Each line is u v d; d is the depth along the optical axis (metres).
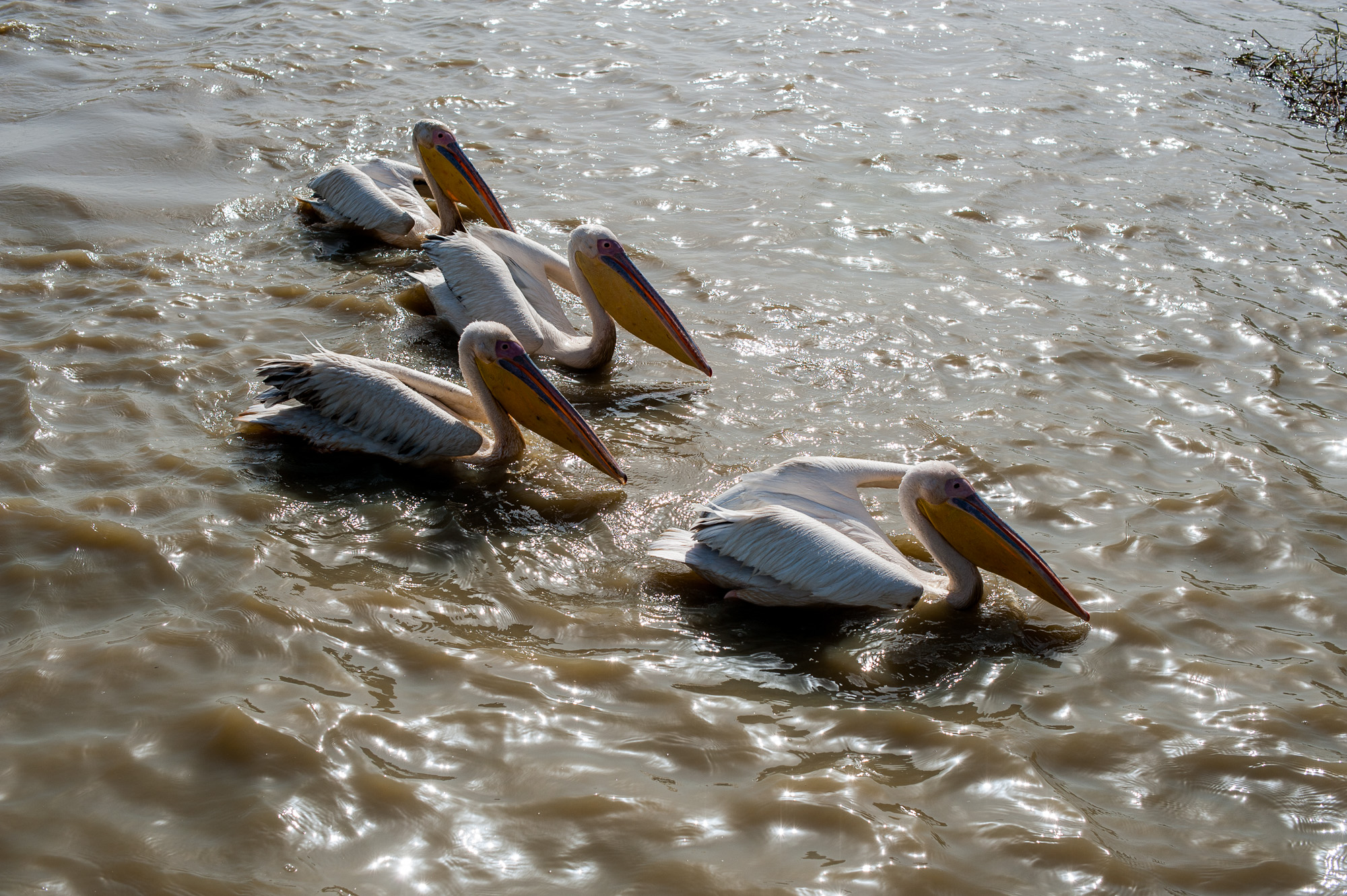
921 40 17.22
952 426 7.23
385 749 4.25
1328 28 18.09
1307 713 4.75
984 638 5.25
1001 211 11.11
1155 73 15.88
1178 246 10.41
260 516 5.73
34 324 7.61
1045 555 5.91
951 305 9.08
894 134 13.20
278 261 9.21
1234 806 4.24
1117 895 3.79
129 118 12.00
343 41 15.80
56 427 6.36
